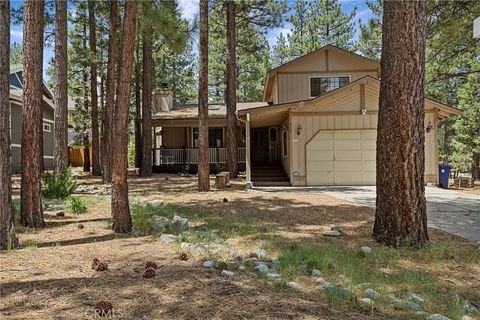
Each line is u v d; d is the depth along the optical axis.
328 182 13.69
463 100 18.88
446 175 13.21
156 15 6.23
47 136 21.81
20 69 20.52
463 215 7.49
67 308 2.64
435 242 5.27
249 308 2.66
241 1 15.87
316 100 13.48
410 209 5.09
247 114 13.02
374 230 5.47
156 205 8.42
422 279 3.85
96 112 18.17
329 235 5.59
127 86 5.73
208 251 4.45
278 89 17.39
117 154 5.71
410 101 5.10
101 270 3.61
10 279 3.30
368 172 13.68
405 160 5.11
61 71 11.32
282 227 6.19
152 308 2.64
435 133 13.45
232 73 15.77
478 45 13.01
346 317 2.67
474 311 3.16
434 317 2.83
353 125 13.65
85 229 5.87
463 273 4.11
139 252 4.43
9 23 4.60
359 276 3.82
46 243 4.95
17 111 18.50
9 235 4.58
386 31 5.23
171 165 19.59
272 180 14.92
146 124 16.98
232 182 14.30
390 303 3.10
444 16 10.78
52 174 9.77
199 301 2.78
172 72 30.67
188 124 19.08
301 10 27.17
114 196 5.72
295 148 13.74
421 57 5.12
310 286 3.40
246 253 4.56
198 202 9.06
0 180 4.51
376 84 13.34
